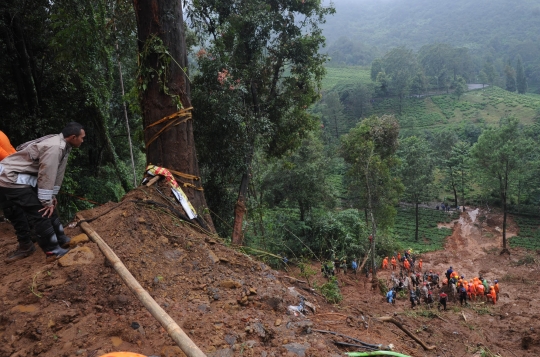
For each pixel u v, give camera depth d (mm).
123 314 3750
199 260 5125
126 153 18906
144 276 4391
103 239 4754
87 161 15875
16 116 10281
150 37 6406
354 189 33344
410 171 38156
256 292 4758
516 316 15258
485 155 34594
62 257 4262
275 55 14453
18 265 4594
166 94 6488
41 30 10875
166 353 3260
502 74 132250
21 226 4738
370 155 23281
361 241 24406
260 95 14820
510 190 43938
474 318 15086
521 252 31734
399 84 90875
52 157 4070
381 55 182125
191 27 13094
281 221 23719
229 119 11719
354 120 85625
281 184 26219
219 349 3457
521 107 83375
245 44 13484
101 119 13148
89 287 3955
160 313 3158
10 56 10172
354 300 14836
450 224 40562
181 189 6465
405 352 4867
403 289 19219
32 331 3377
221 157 12625
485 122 78438
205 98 11531
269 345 3783
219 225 13852
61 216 10758
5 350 3232
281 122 15477
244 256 5730
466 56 114562
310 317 4957
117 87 15820
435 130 75188
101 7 9812
